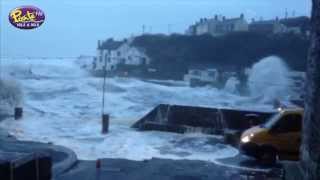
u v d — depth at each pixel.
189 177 16.48
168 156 20.78
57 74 88.12
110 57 101.56
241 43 101.88
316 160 6.67
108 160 19.47
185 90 68.50
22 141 23.11
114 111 42.34
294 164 9.55
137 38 109.31
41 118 33.00
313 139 6.86
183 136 25.91
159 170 17.58
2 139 23.55
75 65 103.00
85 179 15.88
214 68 94.62
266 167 18.42
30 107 41.00
